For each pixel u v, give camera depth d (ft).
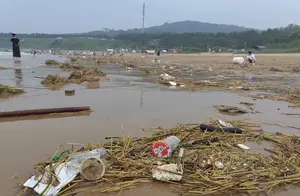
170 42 472.03
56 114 25.35
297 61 129.39
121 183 13.02
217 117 25.66
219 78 60.08
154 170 13.55
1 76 53.72
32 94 35.32
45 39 647.56
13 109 26.81
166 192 12.57
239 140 18.99
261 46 358.43
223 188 12.73
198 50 396.98
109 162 14.70
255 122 24.34
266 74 71.72
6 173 13.82
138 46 495.00
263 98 36.55
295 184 13.52
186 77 61.05
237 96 37.70
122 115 25.46
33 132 20.17
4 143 17.80
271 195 12.58
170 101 32.78
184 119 24.61
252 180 13.50
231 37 434.71
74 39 612.70
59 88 41.04
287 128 22.85
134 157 15.31
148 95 36.55
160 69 82.58
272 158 16.17
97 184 13.00
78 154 14.51
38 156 15.84
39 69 72.64
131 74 66.69
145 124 22.70
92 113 25.98
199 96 36.86
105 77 57.21
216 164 14.67
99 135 19.70
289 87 47.73
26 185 12.50
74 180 13.02
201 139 18.26
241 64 105.50
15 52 93.81
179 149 16.38
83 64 105.81
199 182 13.15
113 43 563.89
